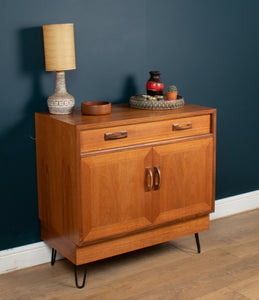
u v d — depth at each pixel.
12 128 2.68
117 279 2.69
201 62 3.32
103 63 2.91
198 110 2.78
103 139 2.46
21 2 2.58
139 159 2.60
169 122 2.67
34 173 2.81
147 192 2.67
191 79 3.30
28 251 2.84
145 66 3.08
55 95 2.63
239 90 3.55
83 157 2.41
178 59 3.21
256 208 3.83
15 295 2.54
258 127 3.73
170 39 3.14
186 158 2.79
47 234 2.82
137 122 2.54
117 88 3.00
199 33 3.26
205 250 3.05
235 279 2.69
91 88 2.90
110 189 2.54
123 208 2.61
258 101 3.68
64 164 2.51
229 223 3.51
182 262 2.89
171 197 2.78
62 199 2.59
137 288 2.60
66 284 2.65
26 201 2.81
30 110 2.72
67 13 2.73
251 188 3.80
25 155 2.76
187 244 3.14
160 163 2.69
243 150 3.69
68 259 2.67
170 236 2.87
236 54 3.47
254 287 2.60
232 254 3.00
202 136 2.82
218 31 3.35
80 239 2.49
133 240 2.72
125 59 2.99
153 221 2.73
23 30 2.61
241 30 3.46
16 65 2.63
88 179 2.45
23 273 2.77
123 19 2.93
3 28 2.55
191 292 2.55
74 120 2.47
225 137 3.56
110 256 2.68
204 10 3.25
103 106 2.60
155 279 2.69
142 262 2.89
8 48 2.59
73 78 2.82
